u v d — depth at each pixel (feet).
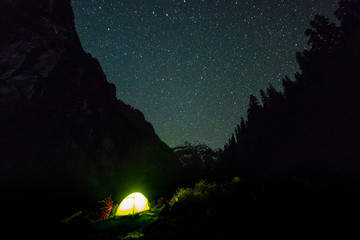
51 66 104.12
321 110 94.99
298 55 119.24
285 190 17.42
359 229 10.36
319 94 99.81
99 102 121.60
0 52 93.76
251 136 164.66
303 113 107.55
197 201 21.08
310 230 11.02
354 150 69.00
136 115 177.17
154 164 114.73
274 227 11.79
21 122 82.89
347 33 98.07
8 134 77.71
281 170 92.84
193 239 12.80
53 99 99.76
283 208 13.85
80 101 109.70
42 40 109.29
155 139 154.10
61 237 16.42
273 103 154.61
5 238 16.12
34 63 99.50
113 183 88.84
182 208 20.39
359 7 94.32
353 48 91.15
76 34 139.74
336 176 33.50
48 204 63.10
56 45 115.75
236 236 11.68
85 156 90.27
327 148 79.20
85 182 81.87
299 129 106.73
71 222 19.12
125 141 115.14
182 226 15.67
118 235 17.30
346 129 77.92
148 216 24.11
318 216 12.19
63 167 81.66
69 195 71.61
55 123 93.20
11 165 71.15
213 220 14.47
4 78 88.48
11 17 103.86
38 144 82.53
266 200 15.49
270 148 132.77
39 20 116.06
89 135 98.99
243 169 135.85
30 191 65.26
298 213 12.91
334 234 10.37
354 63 87.97
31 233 16.94
